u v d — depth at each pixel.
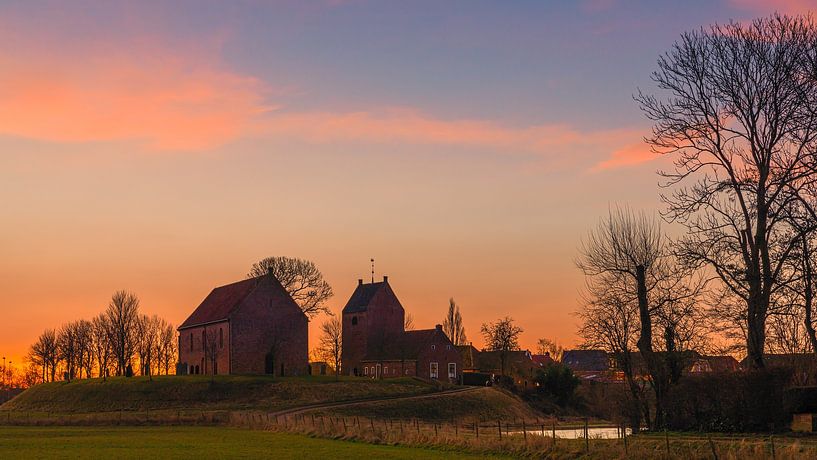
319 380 115.69
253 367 123.88
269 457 44.47
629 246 57.09
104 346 154.38
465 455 43.41
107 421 83.81
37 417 93.31
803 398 39.88
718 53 46.31
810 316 44.50
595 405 121.44
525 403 118.94
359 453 46.03
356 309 151.88
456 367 143.62
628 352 51.88
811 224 42.28
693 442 36.72
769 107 44.31
